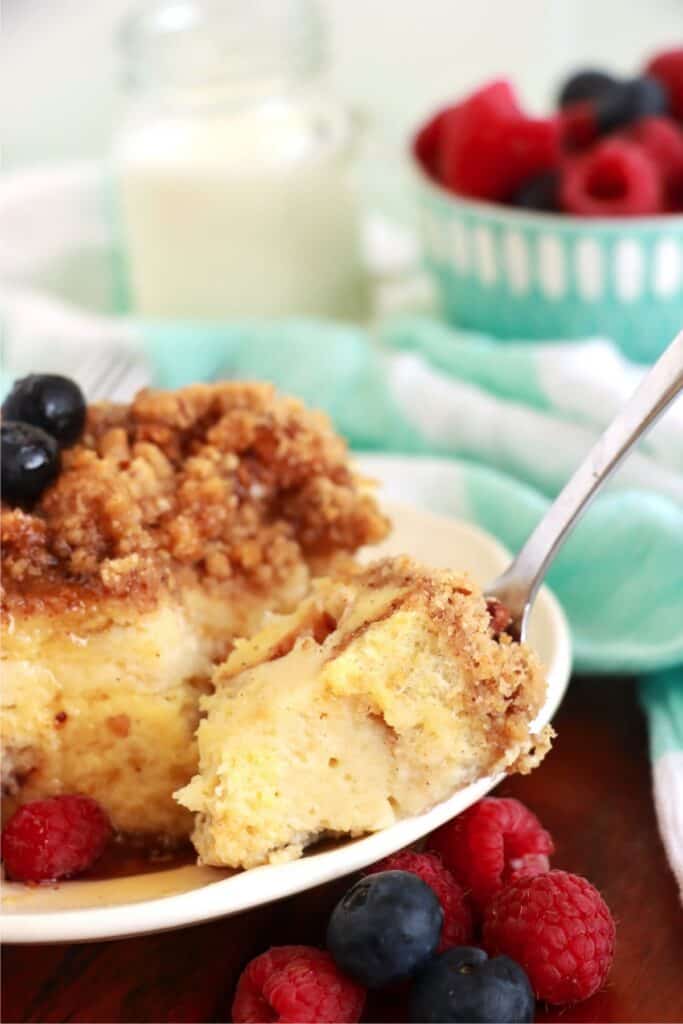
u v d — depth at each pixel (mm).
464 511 532
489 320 596
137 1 750
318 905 441
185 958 433
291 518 471
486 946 423
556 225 564
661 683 491
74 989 429
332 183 639
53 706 446
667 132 581
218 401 471
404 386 563
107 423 472
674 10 750
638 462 523
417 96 775
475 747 426
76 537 446
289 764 423
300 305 649
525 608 451
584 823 462
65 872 436
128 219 646
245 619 460
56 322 594
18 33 757
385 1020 416
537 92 773
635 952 431
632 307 575
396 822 423
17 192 691
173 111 648
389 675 423
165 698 448
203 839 430
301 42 654
